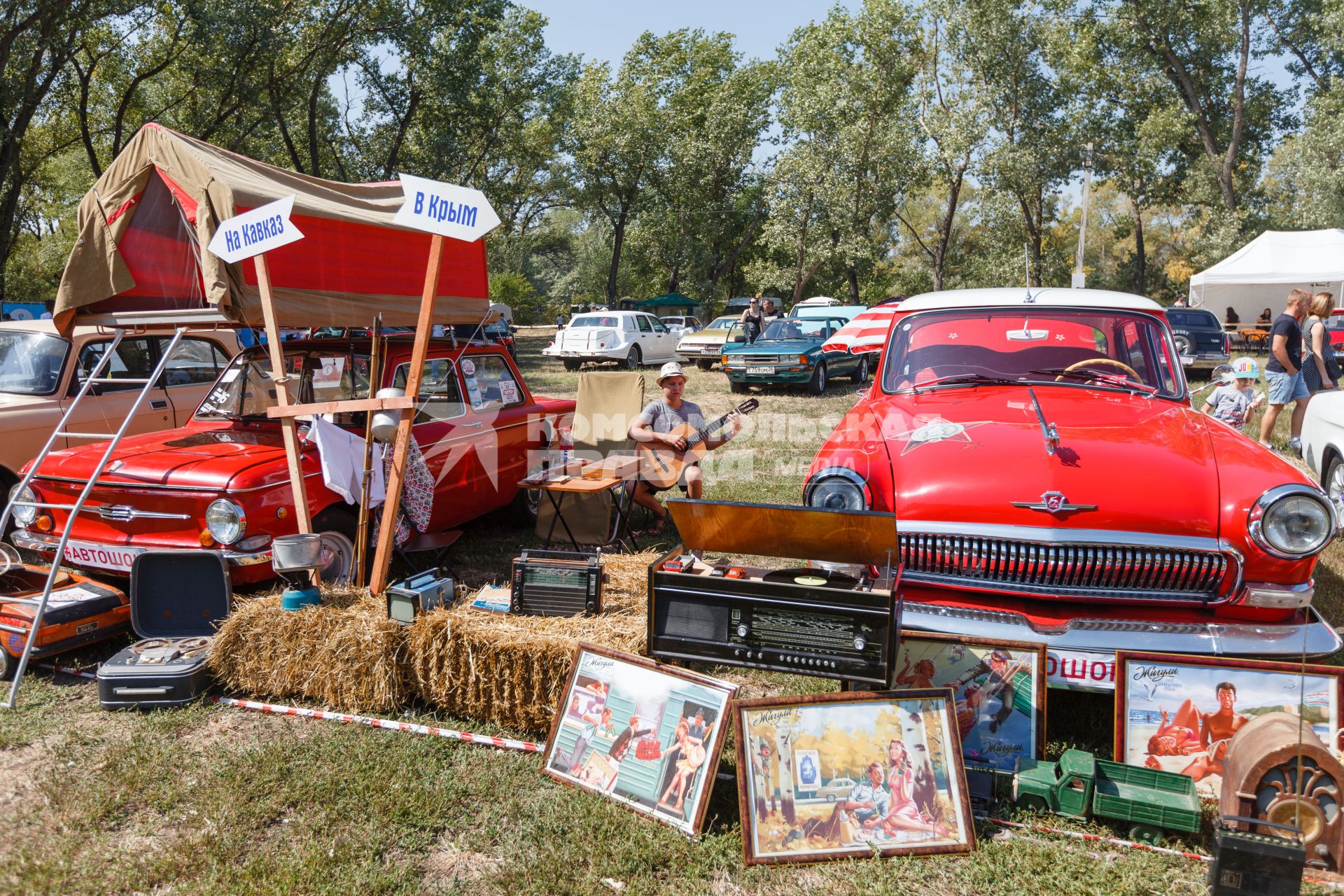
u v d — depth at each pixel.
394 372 5.52
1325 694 2.95
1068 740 3.54
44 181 34.06
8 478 6.30
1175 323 18.41
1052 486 3.35
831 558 3.40
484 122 31.25
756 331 19.92
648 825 2.98
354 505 4.88
